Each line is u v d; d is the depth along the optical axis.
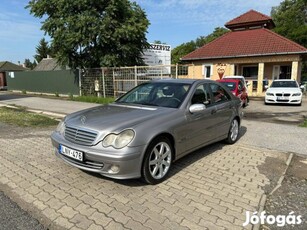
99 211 3.10
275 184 3.94
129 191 3.60
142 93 5.10
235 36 23.00
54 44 16.50
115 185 3.78
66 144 3.76
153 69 14.12
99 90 17.20
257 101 16.59
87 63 17.89
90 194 3.51
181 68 13.52
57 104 14.76
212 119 5.01
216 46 22.62
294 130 7.67
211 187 3.78
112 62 16.66
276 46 19.56
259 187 3.82
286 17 38.19
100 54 16.80
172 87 4.91
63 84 20.70
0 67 40.00
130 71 15.01
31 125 7.98
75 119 4.03
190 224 2.87
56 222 2.89
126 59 17.89
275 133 7.27
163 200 3.38
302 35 31.06
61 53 17.30
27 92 25.62
